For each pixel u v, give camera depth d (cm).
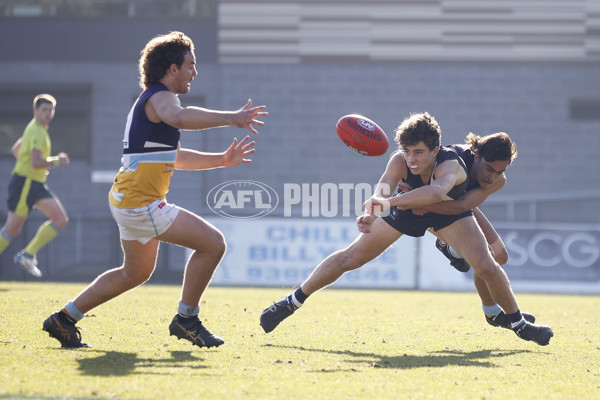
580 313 2753
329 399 1125
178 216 1459
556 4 6091
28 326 1806
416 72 6094
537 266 4622
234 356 1491
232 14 6088
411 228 1702
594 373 1434
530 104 6103
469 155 1714
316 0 6088
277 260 4550
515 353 1669
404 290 4506
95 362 1364
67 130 6178
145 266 1493
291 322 2139
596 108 6197
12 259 5391
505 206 5844
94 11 6175
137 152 1416
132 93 6162
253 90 6088
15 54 6147
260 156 6050
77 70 6156
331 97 6091
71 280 5184
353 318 2328
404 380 1292
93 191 6112
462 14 6084
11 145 6159
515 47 6091
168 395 1120
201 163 1583
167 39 1462
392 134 6094
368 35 6094
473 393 1202
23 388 1143
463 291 4500
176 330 1535
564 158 6091
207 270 1495
